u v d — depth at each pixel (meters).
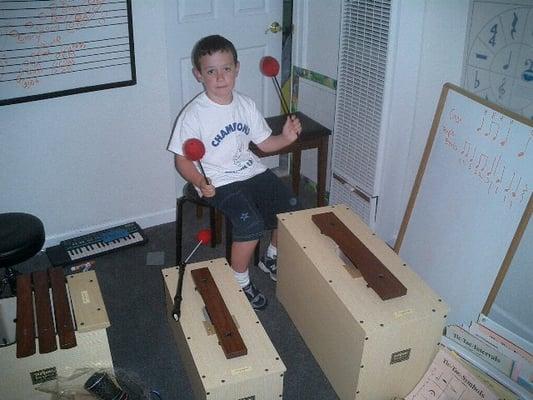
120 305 2.35
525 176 1.74
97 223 2.76
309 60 2.98
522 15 1.95
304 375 2.02
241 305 1.86
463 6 2.17
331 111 2.93
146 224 2.88
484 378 1.67
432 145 2.18
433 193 2.17
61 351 1.67
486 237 1.91
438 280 2.15
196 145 1.93
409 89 2.32
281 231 2.12
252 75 3.06
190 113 2.16
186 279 1.99
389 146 2.43
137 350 2.12
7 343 1.77
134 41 2.45
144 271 2.55
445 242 2.11
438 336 1.76
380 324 1.64
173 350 2.12
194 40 2.76
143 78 2.55
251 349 1.70
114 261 2.61
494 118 1.87
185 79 2.82
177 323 1.94
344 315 1.73
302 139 2.69
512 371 1.64
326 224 2.03
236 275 2.27
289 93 3.23
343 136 2.68
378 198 2.57
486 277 1.91
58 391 1.70
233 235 2.18
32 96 2.31
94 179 2.65
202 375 1.61
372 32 2.30
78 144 2.54
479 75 2.20
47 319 1.66
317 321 1.96
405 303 1.72
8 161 2.42
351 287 1.78
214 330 1.76
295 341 2.16
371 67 2.35
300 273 2.03
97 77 2.42
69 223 2.69
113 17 2.35
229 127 2.20
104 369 1.73
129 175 2.73
